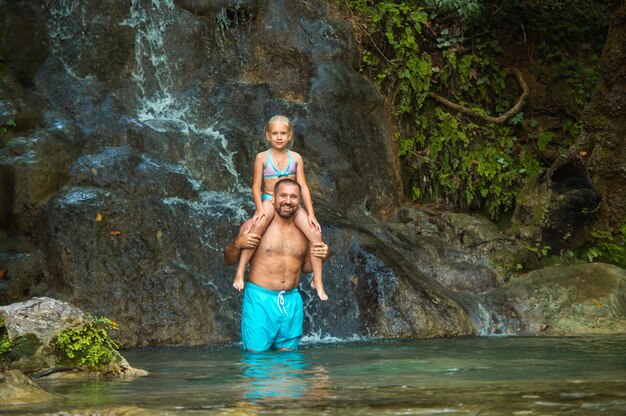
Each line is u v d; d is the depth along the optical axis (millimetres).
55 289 9359
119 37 12602
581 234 12797
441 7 14664
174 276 9484
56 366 5832
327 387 4750
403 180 13805
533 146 14961
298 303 8094
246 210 10789
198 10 13172
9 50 11820
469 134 14500
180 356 7414
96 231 9562
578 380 4883
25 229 9930
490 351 7418
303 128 12648
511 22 15383
